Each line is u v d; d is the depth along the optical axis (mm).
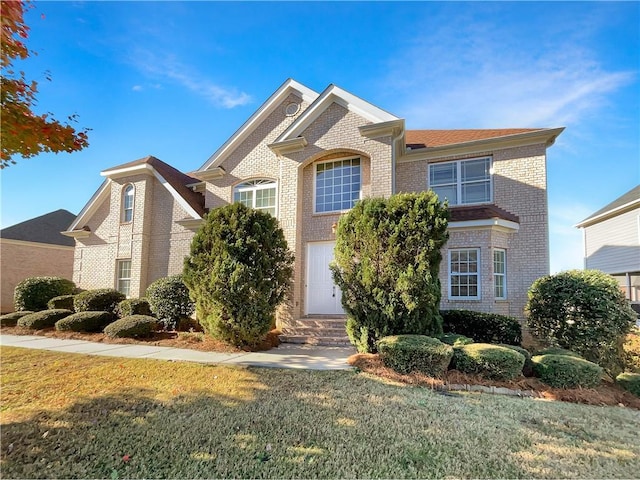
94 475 3307
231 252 8844
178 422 4449
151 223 16188
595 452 3883
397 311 7594
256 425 4379
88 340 10508
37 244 21078
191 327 11719
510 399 5617
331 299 11828
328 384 6070
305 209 12469
